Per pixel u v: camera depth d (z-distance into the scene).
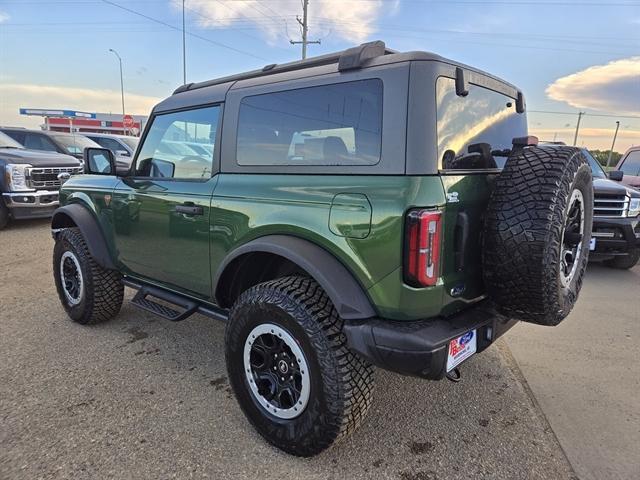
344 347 2.15
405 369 1.99
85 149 3.87
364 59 2.17
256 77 2.73
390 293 2.00
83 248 3.80
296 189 2.32
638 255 6.10
